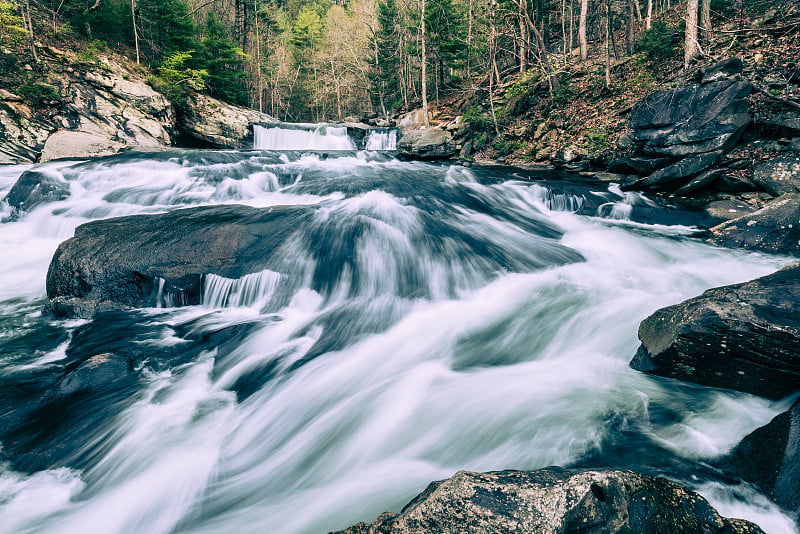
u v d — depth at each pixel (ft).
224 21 158.81
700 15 57.77
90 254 22.27
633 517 7.30
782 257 25.68
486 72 97.04
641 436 11.88
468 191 38.81
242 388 15.80
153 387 15.44
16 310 21.95
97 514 10.78
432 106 118.52
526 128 64.85
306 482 11.74
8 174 44.86
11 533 10.17
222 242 23.30
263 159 52.54
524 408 13.39
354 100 173.27
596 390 14.07
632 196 37.40
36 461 12.33
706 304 13.26
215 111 87.45
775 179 30.94
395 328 19.57
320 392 15.37
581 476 7.65
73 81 66.59
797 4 49.96
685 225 32.48
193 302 21.95
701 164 34.76
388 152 71.36
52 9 84.69
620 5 87.20
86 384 15.30
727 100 34.12
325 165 48.98
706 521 7.89
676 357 13.64
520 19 80.12
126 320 20.38
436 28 111.65
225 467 12.37
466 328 19.34
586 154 49.06
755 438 10.60
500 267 25.00
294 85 170.09
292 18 219.20
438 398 14.40
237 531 10.12
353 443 13.03
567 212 37.81
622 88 57.00
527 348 17.66
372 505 10.35
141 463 12.25
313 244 23.80
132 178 42.01
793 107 32.19
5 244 31.07
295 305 21.50
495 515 7.20
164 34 102.63
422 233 27.02
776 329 11.32
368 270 23.11
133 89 72.28
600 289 22.03
